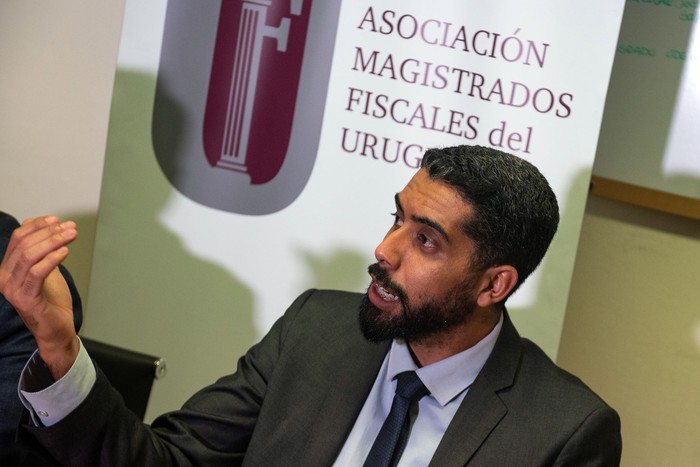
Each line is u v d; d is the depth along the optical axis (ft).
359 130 7.48
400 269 5.07
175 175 7.79
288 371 5.51
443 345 5.18
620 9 6.98
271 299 7.74
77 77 9.78
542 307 7.25
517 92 7.17
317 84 7.52
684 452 8.78
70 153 9.90
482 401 5.15
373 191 7.50
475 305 5.14
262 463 5.29
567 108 7.11
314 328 5.69
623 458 8.91
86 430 4.83
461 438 5.05
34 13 9.78
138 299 7.93
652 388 8.80
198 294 7.84
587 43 7.05
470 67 7.23
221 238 7.79
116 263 7.93
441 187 5.05
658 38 8.34
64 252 4.47
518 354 5.37
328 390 5.41
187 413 5.53
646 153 8.46
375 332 5.09
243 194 7.72
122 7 9.62
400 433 5.18
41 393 4.69
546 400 5.18
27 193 10.03
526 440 5.03
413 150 7.38
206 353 7.87
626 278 8.77
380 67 7.39
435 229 4.99
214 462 5.44
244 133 7.68
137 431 5.12
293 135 7.60
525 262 5.18
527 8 7.11
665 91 8.37
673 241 8.62
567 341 8.95
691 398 8.71
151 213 7.86
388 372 5.31
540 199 5.17
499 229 5.02
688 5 8.23
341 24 7.45
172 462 5.32
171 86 7.74
